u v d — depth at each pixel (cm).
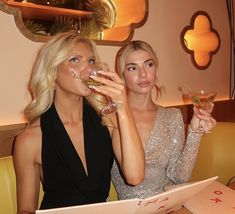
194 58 303
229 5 333
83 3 213
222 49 331
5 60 183
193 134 153
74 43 121
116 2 234
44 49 126
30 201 133
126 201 87
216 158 210
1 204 148
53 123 132
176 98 290
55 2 200
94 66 114
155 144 159
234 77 345
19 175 134
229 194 131
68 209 81
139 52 153
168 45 280
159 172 159
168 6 278
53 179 133
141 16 254
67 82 122
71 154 130
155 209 101
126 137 124
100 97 141
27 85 194
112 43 234
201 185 104
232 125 213
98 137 138
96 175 134
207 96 137
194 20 300
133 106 163
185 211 118
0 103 184
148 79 155
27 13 190
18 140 135
